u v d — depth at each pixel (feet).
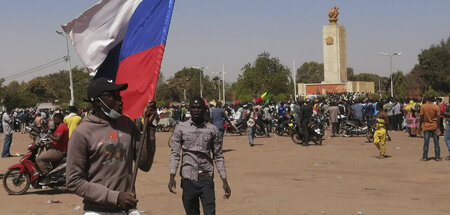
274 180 36.78
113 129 12.28
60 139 33.94
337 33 242.58
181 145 19.26
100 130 12.13
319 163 45.98
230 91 361.71
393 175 37.86
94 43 15.53
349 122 77.30
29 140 97.45
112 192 11.69
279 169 42.75
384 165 43.52
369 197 29.53
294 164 45.85
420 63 318.45
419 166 42.39
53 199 32.01
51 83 407.23
